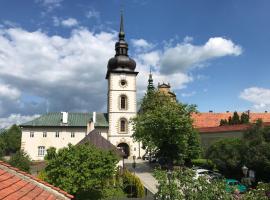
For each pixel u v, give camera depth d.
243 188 29.44
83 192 31.25
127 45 71.50
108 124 67.94
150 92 65.19
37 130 65.00
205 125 83.81
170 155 49.94
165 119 47.81
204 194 12.20
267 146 34.78
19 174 9.93
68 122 66.44
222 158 41.09
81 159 27.05
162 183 12.91
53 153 27.27
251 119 80.69
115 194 31.80
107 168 27.95
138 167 54.56
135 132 53.72
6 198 7.70
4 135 97.44
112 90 68.75
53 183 26.00
